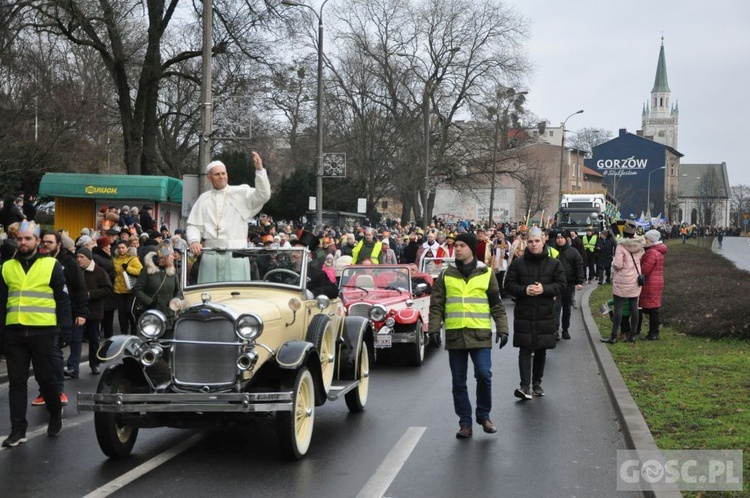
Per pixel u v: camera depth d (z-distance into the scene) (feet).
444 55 168.45
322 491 21.81
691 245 195.83
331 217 143.54
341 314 31.42
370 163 164.76
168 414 24.50
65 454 25.91
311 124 174.81
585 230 149.07
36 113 90.07
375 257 66.39
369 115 166.61
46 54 112.37
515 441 27.63
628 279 48.88
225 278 28.30
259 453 26.11
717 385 34.32
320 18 94.22
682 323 54.80
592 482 22.80
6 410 32.99
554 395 36.04
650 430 27.04
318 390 27.09
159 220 91.81
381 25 166.20
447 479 23.03
